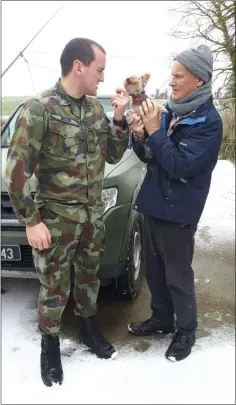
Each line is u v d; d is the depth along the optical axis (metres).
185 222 2.24
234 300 3.19
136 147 2.31
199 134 2.09
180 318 2.45
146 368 2.38
